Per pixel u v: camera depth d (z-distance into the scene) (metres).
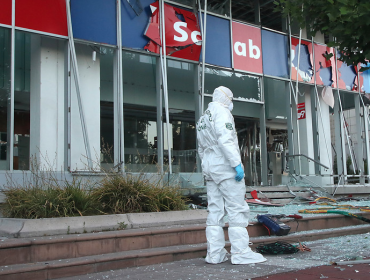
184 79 11.82
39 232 4.79
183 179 10.12
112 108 10.41
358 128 15.70
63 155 9.29
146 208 6.30
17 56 9.26
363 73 15.96
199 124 4.80
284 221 6.38
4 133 8.55
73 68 9.37
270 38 13.44
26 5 8.95
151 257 4.68
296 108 13.78
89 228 5.18
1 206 6.00
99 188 6.18
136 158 10.62
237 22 12.64
